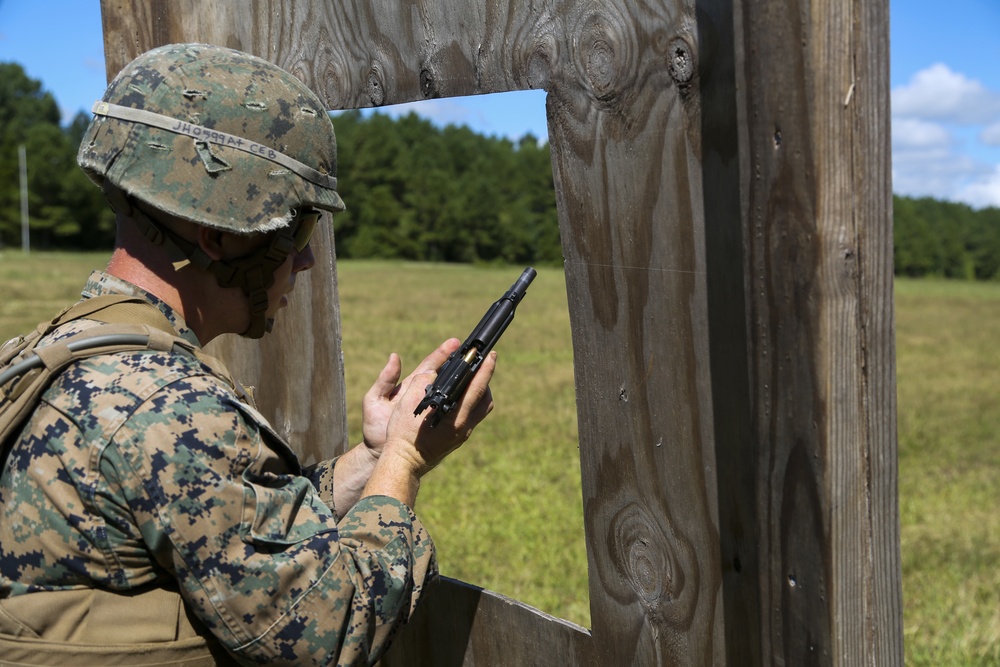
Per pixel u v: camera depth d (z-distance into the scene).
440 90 1.42
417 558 1.19
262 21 1.73
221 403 1.03
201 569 0.98
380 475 1.25
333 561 1.05
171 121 1.08
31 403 1.03
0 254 47.38
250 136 1.10
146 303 1.12
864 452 0.92
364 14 1.54
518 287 1.31
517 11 1.29
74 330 1.08
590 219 1.24
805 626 0.94
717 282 1.10
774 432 0.95
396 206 64.75
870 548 0.93
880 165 0.91
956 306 25.94
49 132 66.94
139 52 1.92
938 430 6.76
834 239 0.89
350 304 20.92
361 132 65.06
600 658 1.34
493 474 5.47
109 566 1.01
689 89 1.09
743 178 0.95
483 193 64.94
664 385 1.18
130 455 0.98
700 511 1.17
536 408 7.60
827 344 0.89
